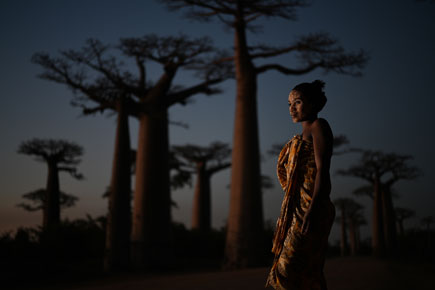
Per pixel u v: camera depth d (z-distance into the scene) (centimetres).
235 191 1686
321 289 182
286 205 189
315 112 197
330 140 184
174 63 1847
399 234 3180
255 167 1698
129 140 1716
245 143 1714
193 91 2022
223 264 1645
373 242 2708
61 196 2938
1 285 1153
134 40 1714
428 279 525
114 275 1459
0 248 1447
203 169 3478
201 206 3428
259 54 1823
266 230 1947
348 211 3519
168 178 1906
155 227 1808
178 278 795
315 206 174
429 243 1577
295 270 178
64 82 1675
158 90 1914
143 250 1762
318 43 1791
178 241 2286
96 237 1791
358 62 1839
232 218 1669
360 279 541
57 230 1631
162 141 1900
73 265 1530
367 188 2967
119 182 1652
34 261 1421
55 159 2505
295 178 189
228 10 1720
